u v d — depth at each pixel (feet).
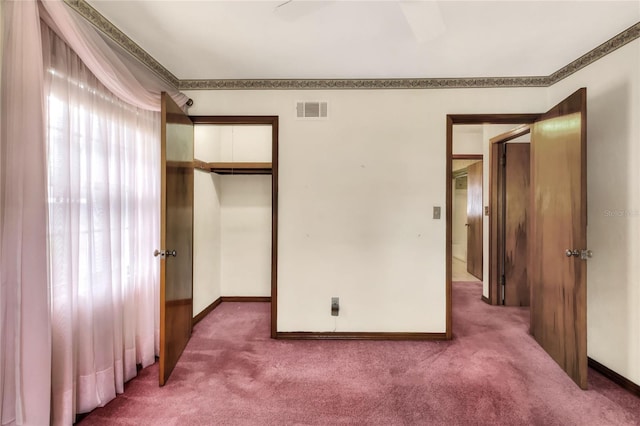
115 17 5.87
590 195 7.23
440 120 8.69
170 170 6.87
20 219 4.18
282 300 8.80
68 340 4.93
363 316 8.77
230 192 12.30
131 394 6.13
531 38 6.61
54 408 4.87
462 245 23.52
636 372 6.19
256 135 12.32
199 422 5.35
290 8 4.78
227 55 7.37
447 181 8.68
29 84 4.18
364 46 6.96
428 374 6.84
